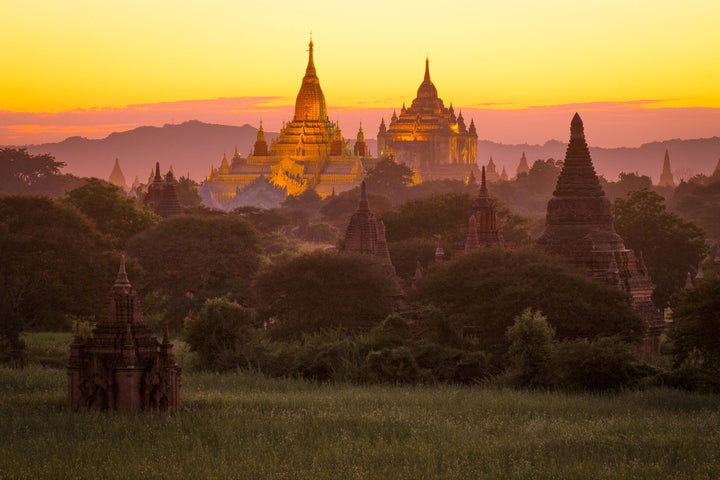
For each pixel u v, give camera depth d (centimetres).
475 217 19062
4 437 7438
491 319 13825
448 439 7638
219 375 11238
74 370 8188
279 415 8362
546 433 7900
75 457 6938
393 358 11269
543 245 16925
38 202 17425
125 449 7119
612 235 16900
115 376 8131
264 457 7012
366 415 8406
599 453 7256
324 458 7012
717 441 7556
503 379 10969
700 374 10444
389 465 6888
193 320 12462
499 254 15050
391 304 15888
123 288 8250
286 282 15712
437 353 11606
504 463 6994
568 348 10669
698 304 10675
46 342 13512
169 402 8244
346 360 11456
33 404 8544
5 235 16088
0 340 12119
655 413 8819
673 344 10962
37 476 6562
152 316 18725
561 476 6669
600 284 14388
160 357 8256
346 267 15775
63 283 16312
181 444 7281
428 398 9512
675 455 7212
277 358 11881
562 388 10481
